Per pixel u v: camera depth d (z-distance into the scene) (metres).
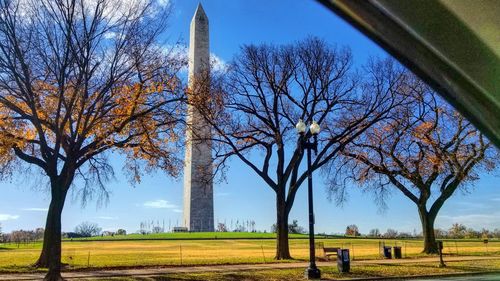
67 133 23.95
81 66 20.28
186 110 25.72
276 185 31.62
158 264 25.69
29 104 21.88
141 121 23.73
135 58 22.62
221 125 31.33
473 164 32.38
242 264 26.03
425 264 25.39
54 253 19.22
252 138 31.69
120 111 23.67
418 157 34.53
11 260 30.53
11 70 20.98
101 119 22.75
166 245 62.59
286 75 31.64
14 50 20.83
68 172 20.42
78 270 22.86
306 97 31.91
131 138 24.34
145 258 33.41
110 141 23.69
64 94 22.39
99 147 23.70
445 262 26.84
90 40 20.42
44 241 24.83
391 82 31.92
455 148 32.88
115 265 25.05
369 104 32.06
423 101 32.41
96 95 22.52
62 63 20.75
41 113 23.44
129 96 23.38
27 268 23.67
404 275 21.14
